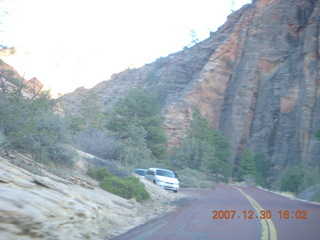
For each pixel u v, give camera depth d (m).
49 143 16.72
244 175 75.50
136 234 10.70
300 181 46.69
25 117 15.38
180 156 62.91
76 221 9.99
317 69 78.69
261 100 91.56
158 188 25.70
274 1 101.94
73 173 17.42
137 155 32.41
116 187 18.12
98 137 30.67
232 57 98.69
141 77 115.62
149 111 53.38
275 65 94.25
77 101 78.75
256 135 88.69
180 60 112.75
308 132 74.25
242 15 104.50
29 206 8.82
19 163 12.69
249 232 11.36
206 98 92.69
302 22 96.12
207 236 10.52
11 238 7.45
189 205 20.55
